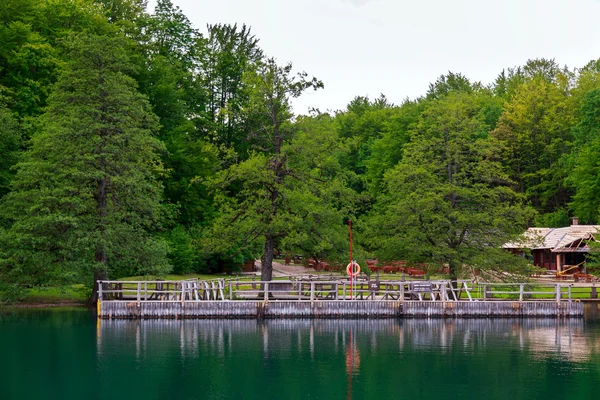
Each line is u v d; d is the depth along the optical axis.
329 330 36.16
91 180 40.09
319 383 24.30
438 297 43.97
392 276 60.66
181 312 39.19
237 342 32.16
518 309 41.59
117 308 38.72
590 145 73.25
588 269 69.00
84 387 23.41
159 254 41.47
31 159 39.81
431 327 37.75
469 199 45.22
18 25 48.34
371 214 55.25
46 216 36.94
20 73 48.62
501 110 90.62
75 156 39.25
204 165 60.12
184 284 39.62
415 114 79.44
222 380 24.56
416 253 44.19
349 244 42.56
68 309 43.03
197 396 22.38
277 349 30.53
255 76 43.88
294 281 43.34
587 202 71.69
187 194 60.34
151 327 36.38
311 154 42.75
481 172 45.81
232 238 42.88
